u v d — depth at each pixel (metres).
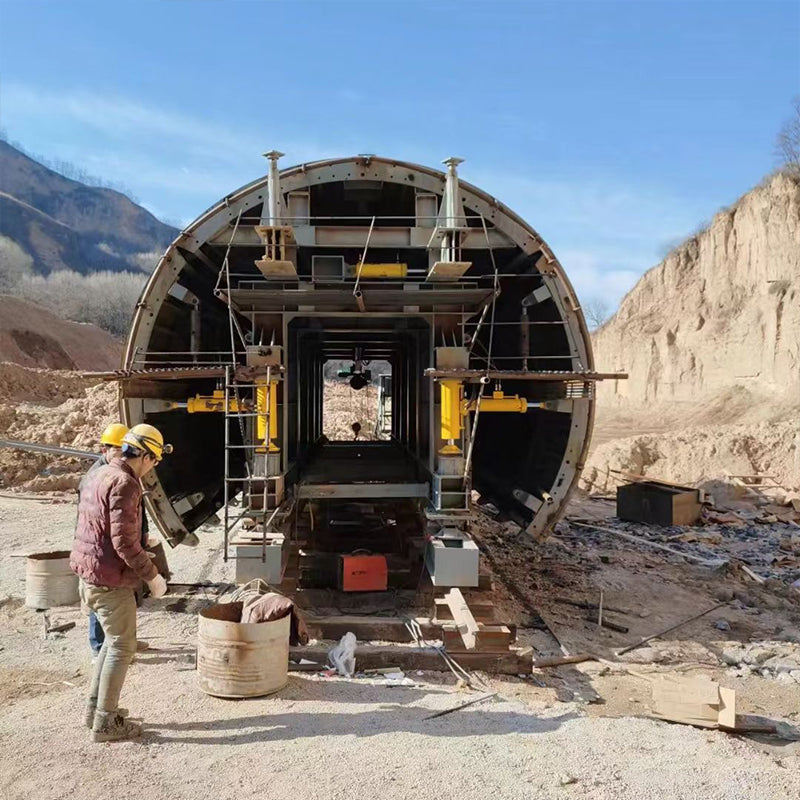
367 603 6.87
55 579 6.89
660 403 35.09
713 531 11.72
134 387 6.49
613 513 13.41
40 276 103.19
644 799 3.53
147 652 5.67
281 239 6.17
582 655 5.89
